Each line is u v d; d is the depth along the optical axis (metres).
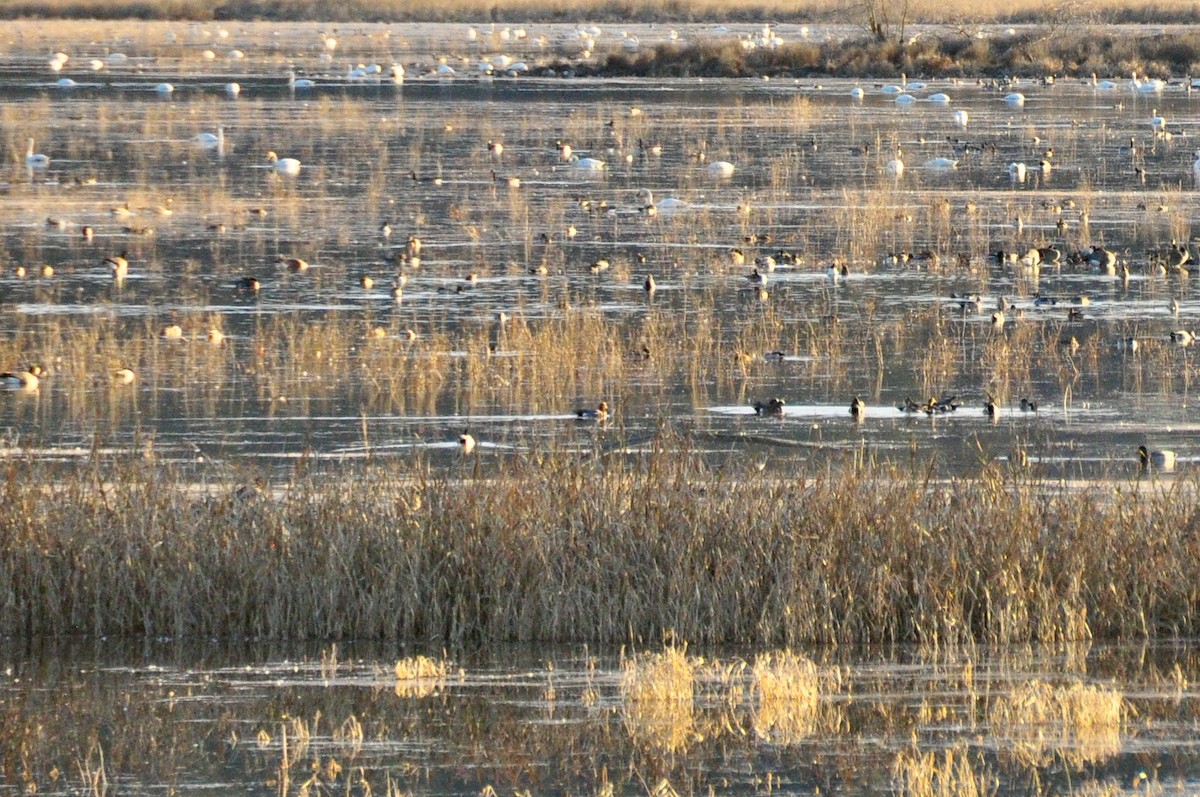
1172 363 88.50
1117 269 115.44
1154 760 42.09
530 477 56.09
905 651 51.81
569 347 87.31
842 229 129.50
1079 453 70.75
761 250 120.31
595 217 134.12
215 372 84.19
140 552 53.72
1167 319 99.12
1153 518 56.25
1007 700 46.94
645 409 77.94
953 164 165.12
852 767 41.91
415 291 104.88
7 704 46.78
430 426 74.31
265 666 50.19
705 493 56.00
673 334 93.44
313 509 55.66
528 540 53.62
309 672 49.59
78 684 48.53
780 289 107.12
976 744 43.44
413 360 86.94
